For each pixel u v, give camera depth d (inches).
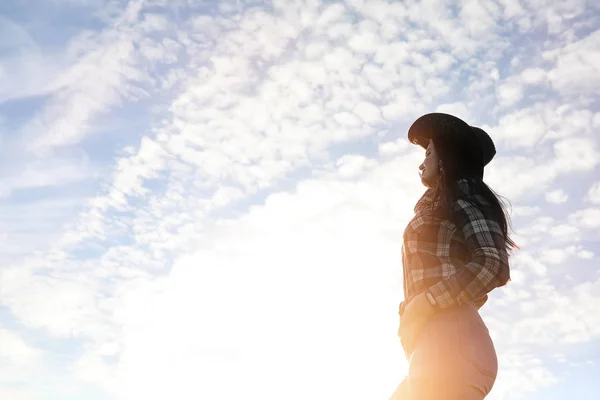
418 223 110.6
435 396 100.7
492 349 105.4
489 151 120.3
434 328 104.3
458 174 111.6
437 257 108.2
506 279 105.0
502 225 109.7
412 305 105.4
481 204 108.0
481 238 104.9
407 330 107.1
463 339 103.0
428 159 115.1
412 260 110.0
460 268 104.3
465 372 101.3
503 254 104.8
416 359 104.2
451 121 114.6
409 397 103.2
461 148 112.7
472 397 101.1
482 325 106.4
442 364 101.7
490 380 103.8
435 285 104.3
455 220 108.3
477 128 120.6
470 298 103.7
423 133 117.0
